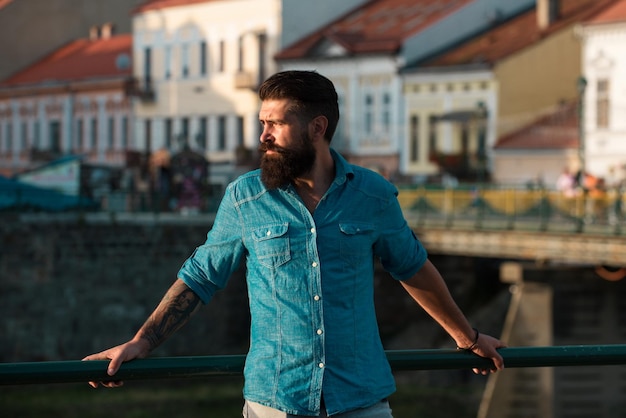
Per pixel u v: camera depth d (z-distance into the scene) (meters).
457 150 67.50
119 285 50.16
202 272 5.57
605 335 35.53
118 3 94.75
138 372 5.49
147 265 50.59
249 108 78.31
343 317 5.34
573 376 33.56
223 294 50.41
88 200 51.22
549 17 67.12
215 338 50.19
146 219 50.56
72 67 89.12
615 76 61.84
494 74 66.50
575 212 35.75
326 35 73.19
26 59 93.00
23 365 5.41
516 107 66.25
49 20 93.56
